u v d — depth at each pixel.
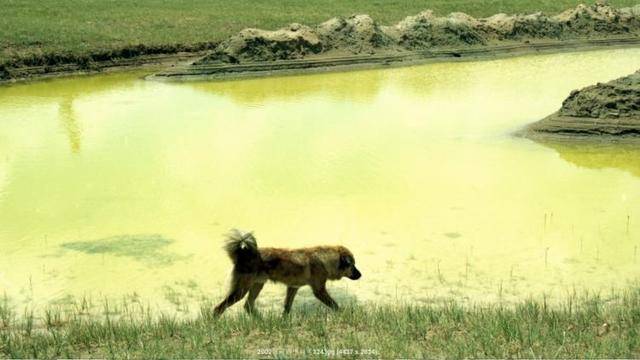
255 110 37.19
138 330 13.12
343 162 27.45
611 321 13.23
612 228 20.38
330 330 13.12
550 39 63.25
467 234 19.95
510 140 31.08
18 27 51.12
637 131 31.11
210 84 44.97
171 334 13.01
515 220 21.09
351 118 35.28
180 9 64.38
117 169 26.58
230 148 29.56
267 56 49.94
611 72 49.84
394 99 40.28
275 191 23.91
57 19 56.12
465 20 60.31
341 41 53.91
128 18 58.88
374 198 23.17
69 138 31.27
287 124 33.94
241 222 20.95
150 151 29.06
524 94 41.53
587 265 17.75
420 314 13.62
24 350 12.26
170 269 17.56
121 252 18.72
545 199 23.11
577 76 48.12
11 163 27.42
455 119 35.06
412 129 32.94
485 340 12.05
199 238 19.69
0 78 44.66
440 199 23.08
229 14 63.66
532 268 17.56
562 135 31.50
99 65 49.12
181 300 15.67
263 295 16.02
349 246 19.03
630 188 24.36
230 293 13.60
